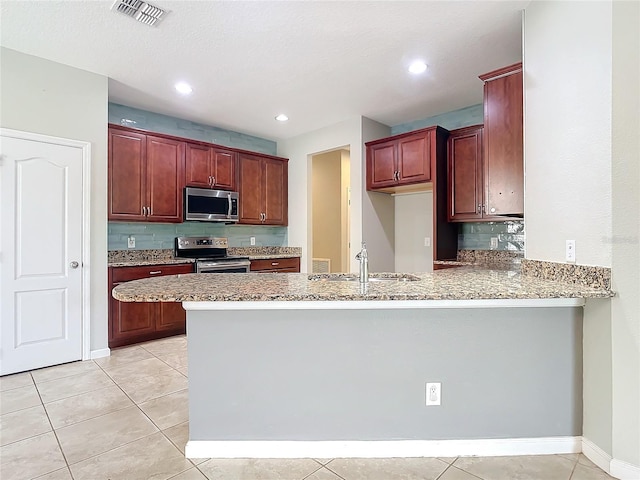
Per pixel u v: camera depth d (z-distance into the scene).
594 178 1.77
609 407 1.72
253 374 1.88
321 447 1.87
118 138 3.80
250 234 5.34
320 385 1.88
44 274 3.09
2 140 2.87
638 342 1.64
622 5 1.65
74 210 3.24
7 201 2.91
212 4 2.32
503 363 1.88
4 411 2.35
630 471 1.65
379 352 1.87
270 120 4.68
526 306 1.86
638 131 1.62
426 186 4.29
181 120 4.64
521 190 2.49
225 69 3.24
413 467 1.78
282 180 5.45
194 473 1.74
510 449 1.88
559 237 1.98
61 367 3.12
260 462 1.83
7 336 2.93
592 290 1.70
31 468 1.77
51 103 3.09
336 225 6.36
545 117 2.09
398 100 3.97
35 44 2.82
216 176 4.66
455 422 1.89
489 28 2.59
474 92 3.76
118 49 2.89
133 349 3.62
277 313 1.86
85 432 2.11
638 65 1.62
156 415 2.31
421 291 1.69
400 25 2.56
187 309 1.86
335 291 1.71
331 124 4.85
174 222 4.27
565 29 1.95
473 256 4.14
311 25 2.56
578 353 1.90
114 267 3.59
